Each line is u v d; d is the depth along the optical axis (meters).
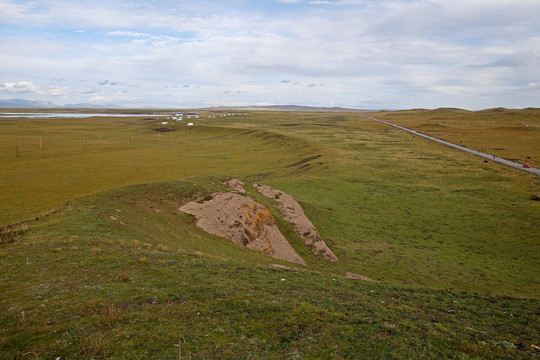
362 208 57.72
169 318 11.89
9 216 45.69
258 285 16.36
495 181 71.94
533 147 116.00
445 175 78.00
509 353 11.07
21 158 108.06
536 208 55.31
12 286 14.57
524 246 43.12
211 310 12.65
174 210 34.47
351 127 198.50
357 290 17.81
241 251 29.83
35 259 17.84
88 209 28.92
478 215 54.06
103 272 16.53
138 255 19.84
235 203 37.66
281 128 197.38
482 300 17.28
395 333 11.69
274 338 10.84
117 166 97.12
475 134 157.00
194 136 188.75
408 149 114.62
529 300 17.48
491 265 38.00
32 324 11.27
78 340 10.23
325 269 33.47
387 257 39.56
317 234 41.69
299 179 74.31
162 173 87.56
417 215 54.72
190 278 16.44
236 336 10.83
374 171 82.31
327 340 10.81
